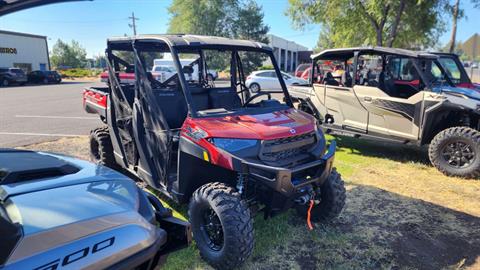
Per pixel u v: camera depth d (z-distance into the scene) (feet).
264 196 9.64
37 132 25.55
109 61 13.73
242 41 12.29
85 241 4.78
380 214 12.69
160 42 11.35
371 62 21.08
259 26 146.30
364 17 47.24
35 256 4.28
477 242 10.85
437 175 17.16
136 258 5.20
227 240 8.50
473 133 16.28
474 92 18.11
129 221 5.49
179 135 10.36
